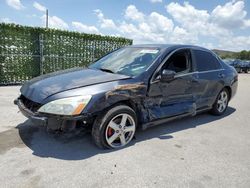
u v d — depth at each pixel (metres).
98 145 3.51
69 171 2.93
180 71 4.42
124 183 2.77
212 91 5.29
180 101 4.51
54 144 3.64
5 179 2.69
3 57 9.12
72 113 3.10
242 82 15.38
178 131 4.58
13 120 4.61
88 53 11.75
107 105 3.36
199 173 3.10
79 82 3.49
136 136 4.18
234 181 2.97
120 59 4.49
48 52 10.41
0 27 8.88
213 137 4.40
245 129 4.99
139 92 3.71
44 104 3.19
